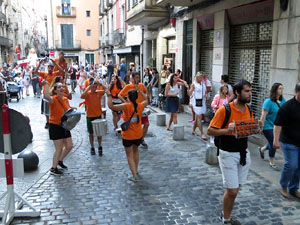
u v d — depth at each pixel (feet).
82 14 166.71
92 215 15.31
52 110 20.21
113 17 104.37
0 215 14.87
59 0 163.43
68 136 21.21
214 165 22.41
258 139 27.09
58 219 14.94
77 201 16.80
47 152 25.89
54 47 165.89
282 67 24.56
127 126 19.01
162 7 49.57
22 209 15.65
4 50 160.76
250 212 15.43
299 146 16.25
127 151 19.49
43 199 17.01
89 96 24.35
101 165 22.58
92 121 24.14
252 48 30.22
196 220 14.78
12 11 182.09
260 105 29.27
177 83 32.50
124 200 16.92
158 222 14.62
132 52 76.33
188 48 44.65
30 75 65.77
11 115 14.32
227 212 14.15
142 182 19.36
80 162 23.24
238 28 32.60
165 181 19.52
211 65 38.83
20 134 14.48
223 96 26.94
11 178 14.78
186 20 43.80
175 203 16.53
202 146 27.20
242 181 13.83
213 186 18.72
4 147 14.51
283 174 16.81
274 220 14.67
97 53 171.42
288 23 23.63
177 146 27.20
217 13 34.88
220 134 12.96
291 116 15.87
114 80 31.55
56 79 21.21
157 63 58.85
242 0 29.84
